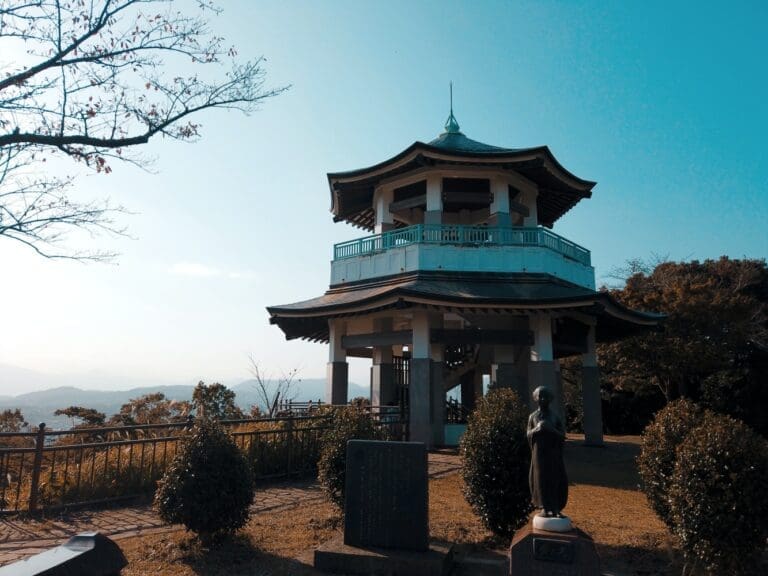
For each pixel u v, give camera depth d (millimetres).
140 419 19500
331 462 8320
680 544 6535
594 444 19766
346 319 21031
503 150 20531
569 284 19719
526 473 7141
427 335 17500
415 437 16859
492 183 20469
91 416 20672
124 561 5746
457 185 22094
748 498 5949
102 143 9805
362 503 6910
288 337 25531
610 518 9039
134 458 10984
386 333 19188
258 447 12000
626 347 27234
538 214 25469
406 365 23781
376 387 22281
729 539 5918
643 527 8430
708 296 27844
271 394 26953
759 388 28859
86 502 9594
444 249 18719
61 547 5469
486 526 7395
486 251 18781
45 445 9977
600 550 7254
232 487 7230
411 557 6398
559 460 6180
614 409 33125
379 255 19984
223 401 21500
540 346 17984
